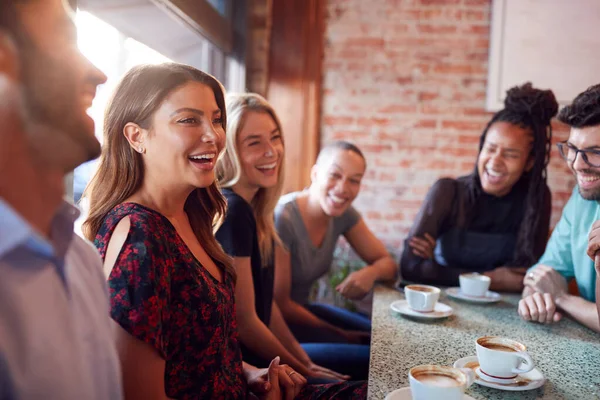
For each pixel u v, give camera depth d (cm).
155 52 249
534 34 311
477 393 94
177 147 101
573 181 312
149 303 87
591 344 125
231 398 106
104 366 70
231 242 147
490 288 186
